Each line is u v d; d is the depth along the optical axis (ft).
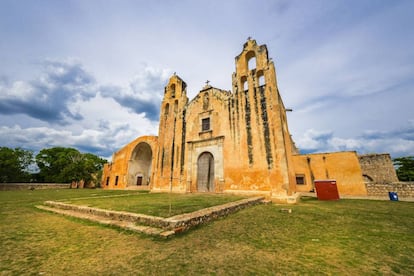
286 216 22.90
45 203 32.04
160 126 67.56
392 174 61.98
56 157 130.21
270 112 44.29
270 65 46.93
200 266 10.09
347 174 50.42
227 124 50.98
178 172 57.00
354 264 10.39
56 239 14.65
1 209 28.58
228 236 15.11
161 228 15.94
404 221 20.31
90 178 127.34
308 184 54.08
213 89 56.80
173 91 70.90
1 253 12.05
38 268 10.03
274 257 11.29
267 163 42.04
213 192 48.96
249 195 41.96
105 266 10.16
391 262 10.61
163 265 10.20
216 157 50.42
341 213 24.94
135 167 96.84
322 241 14.05
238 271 9.59
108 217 20.92
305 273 9.43
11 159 108.99
